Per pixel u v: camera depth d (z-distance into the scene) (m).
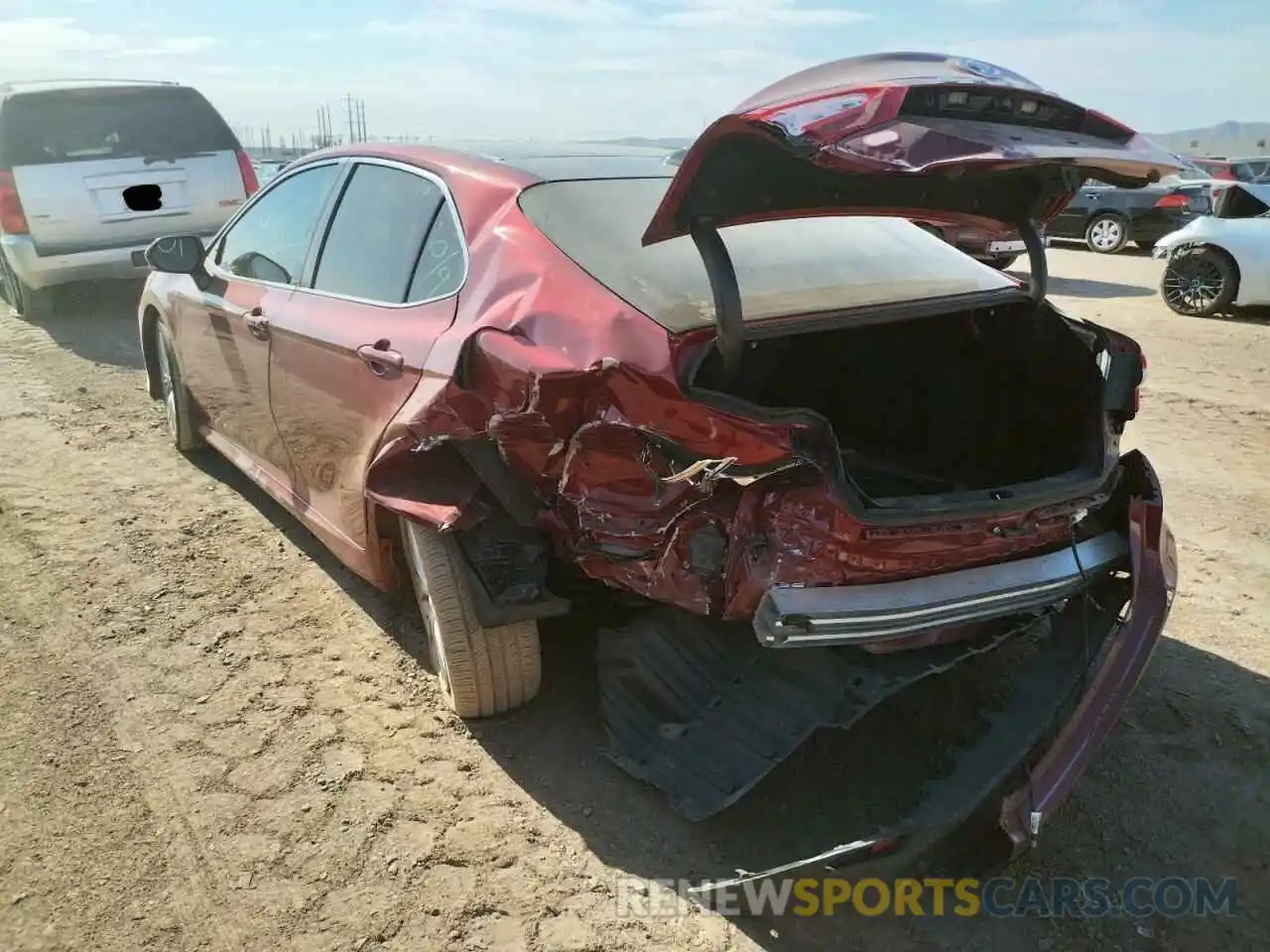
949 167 2.05
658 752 2.77
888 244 3.32
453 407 2.79
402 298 3.27
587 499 2.58
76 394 6.64
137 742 3.09
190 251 4.48
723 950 2.43
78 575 4.11
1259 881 2.69
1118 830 2.86
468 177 3.26
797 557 2.40
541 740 3.14
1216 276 10.42
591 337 2.53
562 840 2.74
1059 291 12.47
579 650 3.55
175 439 5.54
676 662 2.87
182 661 3.52
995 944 2.47
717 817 2.80
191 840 2.70
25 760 2.99
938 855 2.52
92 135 8.62
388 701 3.32
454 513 2.82
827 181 2.34
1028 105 2.32
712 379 2.45
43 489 4.98
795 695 2.62
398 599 3.97
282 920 2.46
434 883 2.59
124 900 2.50
